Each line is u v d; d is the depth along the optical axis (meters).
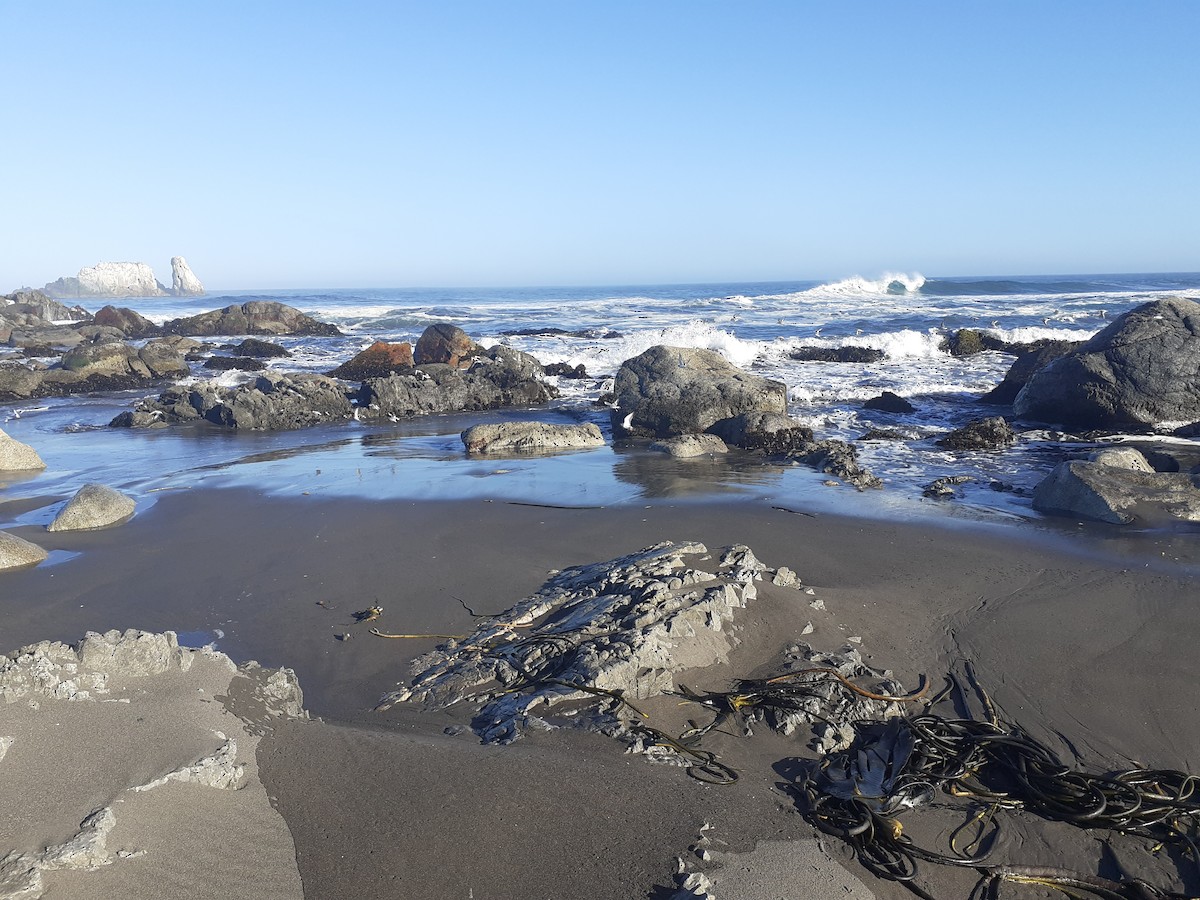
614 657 5.52
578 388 23.17
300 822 4.17
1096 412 15.70
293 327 44.66
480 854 4.00
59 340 39.06
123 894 3.47
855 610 7.00
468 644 6.50
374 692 5.98
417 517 10.27
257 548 9.28
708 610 6.03
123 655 4.79
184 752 4.23
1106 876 4.24
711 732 5.15
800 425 15.33
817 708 5.31
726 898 3.68
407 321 46.97
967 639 6.66
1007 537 9.30
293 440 16.62
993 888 4.10
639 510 10.51
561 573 8.09
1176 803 4.62
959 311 42.34
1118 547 8.86
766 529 9.65
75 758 4.03
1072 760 5.16
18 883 3.30
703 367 16.62
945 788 4.82
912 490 11.65
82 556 9.19
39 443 16.55
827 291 62.09
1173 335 15.30
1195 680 6.00
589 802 4.35
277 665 6.44
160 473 13.45
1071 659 6.34
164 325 45.81
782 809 4.44
